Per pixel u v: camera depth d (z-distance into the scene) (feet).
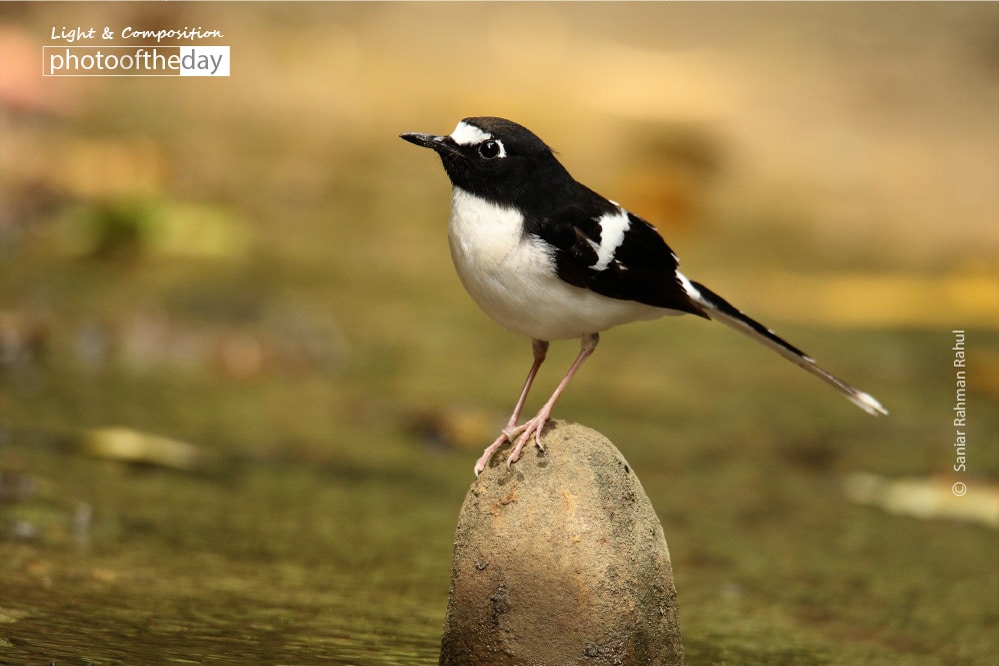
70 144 66.90
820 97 84.48
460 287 57.52
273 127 74.90
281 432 38.86
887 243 65.82
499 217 24.22
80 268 54.19
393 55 86.74
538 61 87.04
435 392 43.62
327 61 84.38
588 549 21.17
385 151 74.08
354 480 35.27
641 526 21.83
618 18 97.91
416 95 80.48
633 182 67.10
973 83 87.97
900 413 45.01
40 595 24.63
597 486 21.61
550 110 77.71
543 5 99.40
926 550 33.06
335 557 29.01
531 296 24.41
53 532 28.60
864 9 102.42
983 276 61.57
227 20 88.17
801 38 95.45
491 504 21.66
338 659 22.68
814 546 32.81
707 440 41.27
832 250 64.34
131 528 29.53
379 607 25.88
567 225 24.17
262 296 52.08
